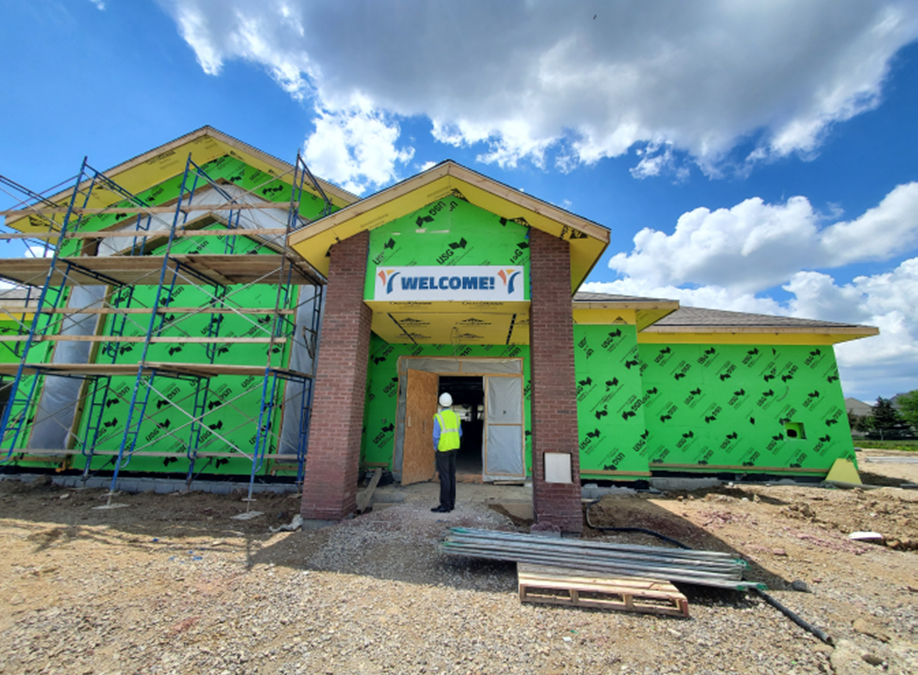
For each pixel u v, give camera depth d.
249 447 9.75
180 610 3.99
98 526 6.82
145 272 9.62
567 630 3.72
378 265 7.46
